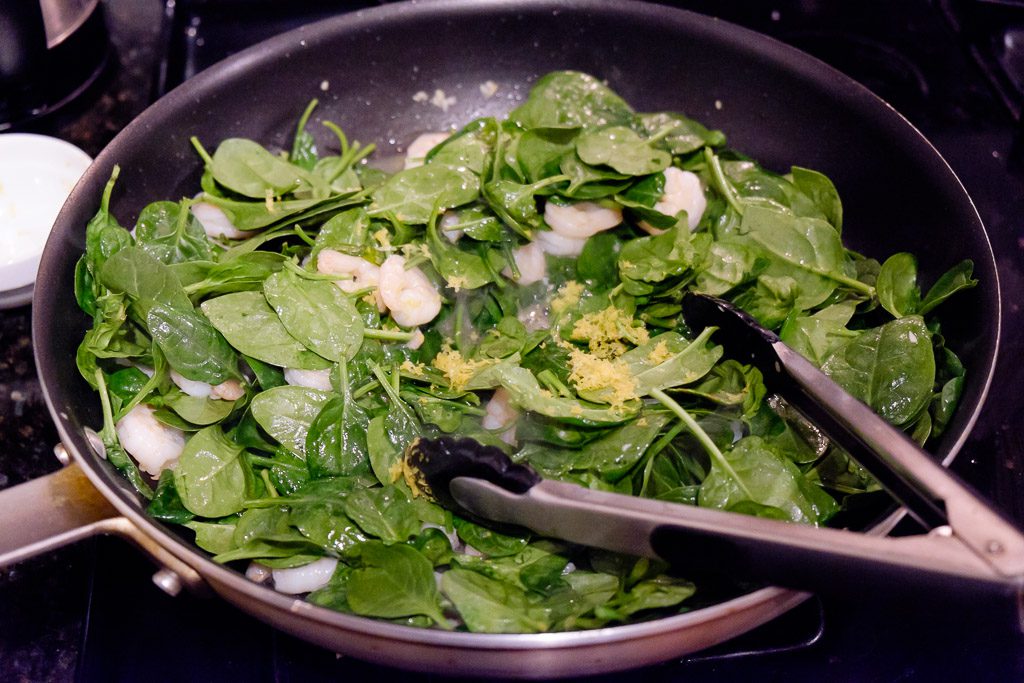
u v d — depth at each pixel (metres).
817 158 0.55
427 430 0.49
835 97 0.54
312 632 0.43
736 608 0.42
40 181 0.58
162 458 0.49
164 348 0.48
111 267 0.49
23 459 0.52
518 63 0.58
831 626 0.48
